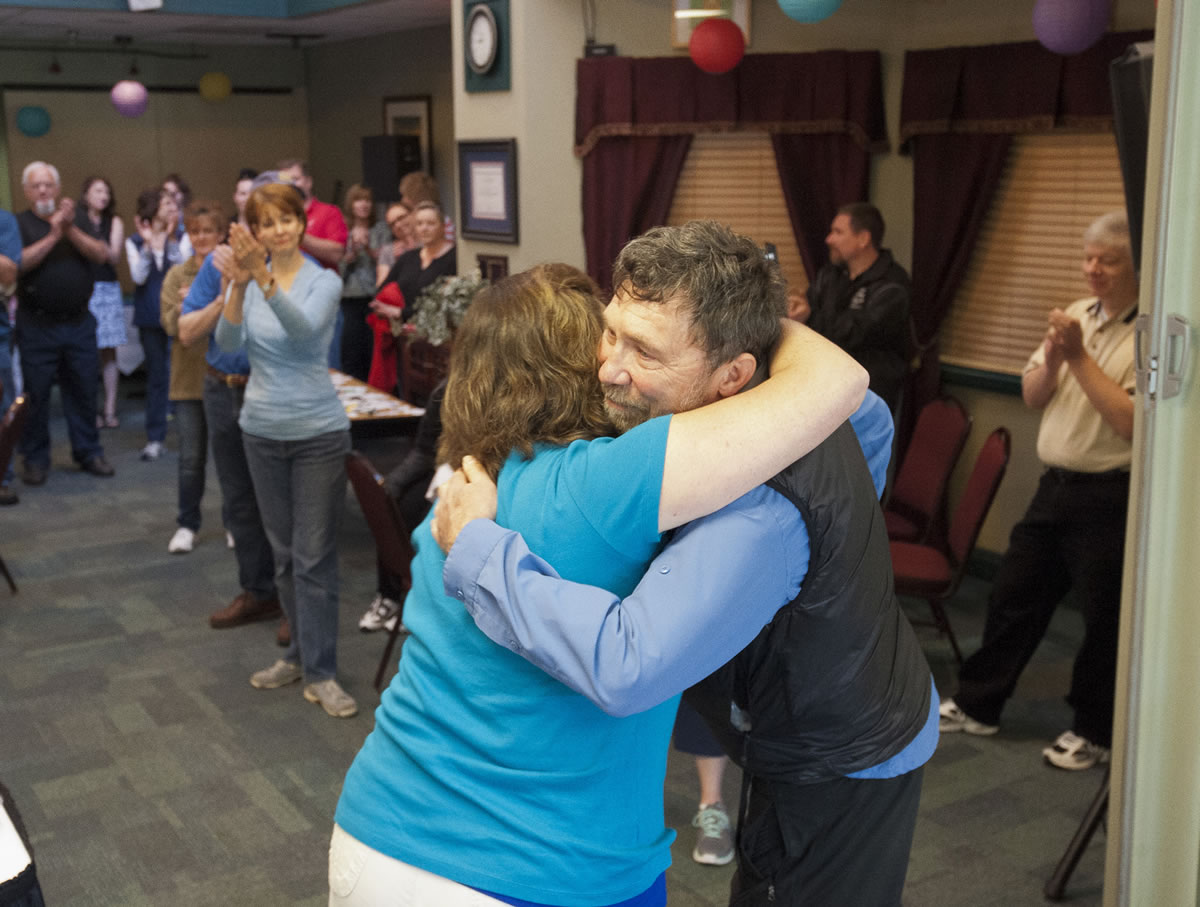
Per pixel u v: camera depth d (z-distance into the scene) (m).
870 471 1.65
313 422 3.70
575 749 1.30
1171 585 1.94
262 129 11.43
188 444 5.52
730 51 4.89
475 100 6.05
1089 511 3.39
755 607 1.28
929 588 3.96
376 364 6.89
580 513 1.27
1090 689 3.48
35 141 10.44
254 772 3.52
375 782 1.37
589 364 1.39
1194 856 1.98
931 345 5.29
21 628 4.68
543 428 1.37
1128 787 2.00
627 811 1.36
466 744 1.32
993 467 3.87
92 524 6.10
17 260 6.39
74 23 8.91
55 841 3.13
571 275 1.46
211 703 4.00
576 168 5.85
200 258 5.15
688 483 1.22
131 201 10.92
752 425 1.24
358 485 3.71
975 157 5.02
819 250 5.57
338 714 3.88
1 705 3.99
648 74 5.60
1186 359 1.87
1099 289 3.46
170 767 3.55
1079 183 4.77
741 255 1.29
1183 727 1.95
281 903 2.86
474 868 1.29
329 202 11.43
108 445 7.92
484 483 1.36
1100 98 4.55
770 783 1.65
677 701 1.43
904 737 1.58
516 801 1.30
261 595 4.75
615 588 1.29
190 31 9.70
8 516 6.25
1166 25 1.82
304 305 3.58
